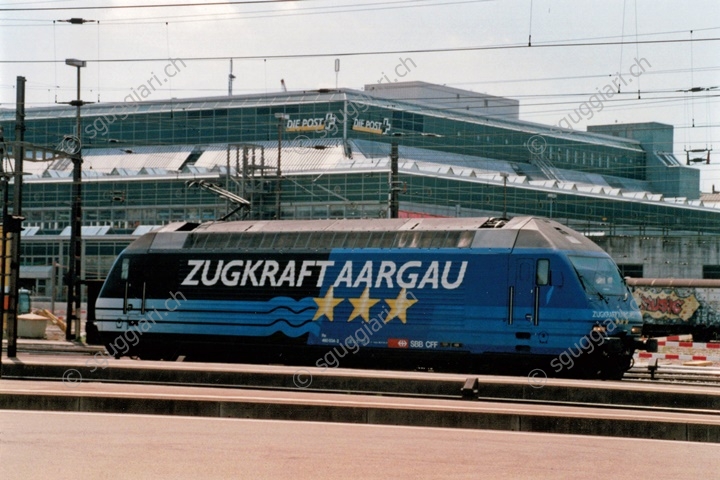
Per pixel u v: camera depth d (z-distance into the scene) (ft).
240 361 107.86
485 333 94.48
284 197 257.55
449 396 75.66
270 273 104.83
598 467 45.27
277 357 105.70
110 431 53.52
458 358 96.02
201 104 296.71
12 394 63.41
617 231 297.33
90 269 268.62
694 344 140.97
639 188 367.66
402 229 100.83
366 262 100.58
